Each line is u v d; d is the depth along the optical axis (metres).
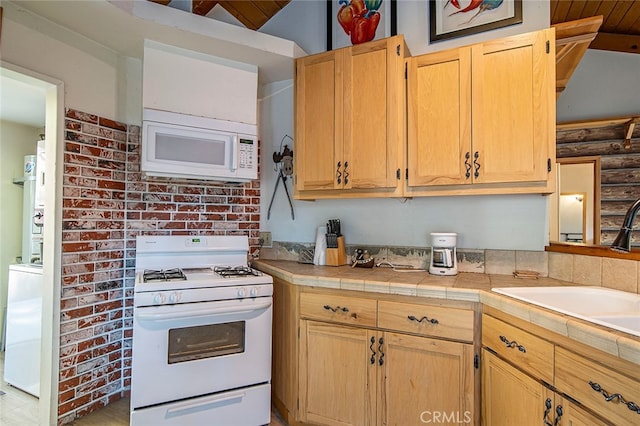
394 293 1.74
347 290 1.86
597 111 1.74
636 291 1.45
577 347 1.09
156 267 2.25
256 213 2.77
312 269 2.21
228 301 1.92
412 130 1.99
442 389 1.65
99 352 2.17
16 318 2.49
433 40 2.24
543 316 1.20
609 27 1.75
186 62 2.19
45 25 1.90
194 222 2.52
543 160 1.73
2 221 3.46
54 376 1.95
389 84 2.03
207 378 1.87
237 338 1.97
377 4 2.40
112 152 2.25
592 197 1.75
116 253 2.27
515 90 1.78
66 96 2.01
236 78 2.35
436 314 1.66
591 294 1.53
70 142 2.03
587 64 1.78
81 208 2.08
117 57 2.29
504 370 1.43
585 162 1.77
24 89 2.64
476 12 2.12
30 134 3.70
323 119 2.21
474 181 1.85
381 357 1.77
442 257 2.01
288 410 2.05
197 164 2.18
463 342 1.61
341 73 2.16
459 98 1.89
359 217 2.45
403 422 1.72
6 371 2.54
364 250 2.40
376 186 2.05
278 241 2.72
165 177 2.42
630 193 1.65
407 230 2.31
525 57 1.77
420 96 1.97
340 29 2.53
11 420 2.10
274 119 2.76
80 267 2.07
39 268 2.41
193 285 1.84
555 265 1.89
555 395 1.17
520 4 2.01
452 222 2.19
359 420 1.81
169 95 2.13
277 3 2.64
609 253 1.56
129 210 2.32
